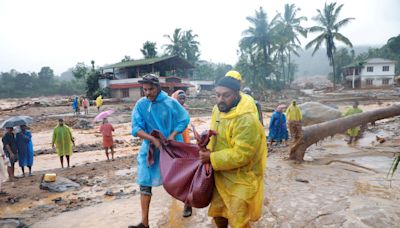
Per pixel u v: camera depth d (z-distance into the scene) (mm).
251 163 3141
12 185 7695
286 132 12000
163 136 3834
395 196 5352
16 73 113750
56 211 5582
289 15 58625
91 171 8984
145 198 4156
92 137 17750
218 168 3043
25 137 8836
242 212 3051
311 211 4742
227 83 3055
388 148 10328
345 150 10344
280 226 4309
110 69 52844
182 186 3373
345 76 72938
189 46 67125
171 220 4836
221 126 3176
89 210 5535
